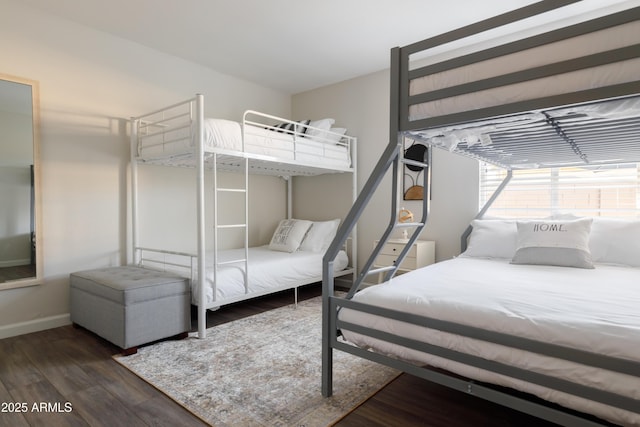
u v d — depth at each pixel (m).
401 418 1.70
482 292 1.71
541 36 1.36
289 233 4.20
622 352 1.12
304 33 3.25
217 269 3.03
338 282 4.58
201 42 3.45
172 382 2.04
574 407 1.20
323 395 1.89
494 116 1.48
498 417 1.71
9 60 2.78
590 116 1.55
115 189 3.36
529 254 2.58
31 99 2.88
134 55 3.46
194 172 3.98
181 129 2.90
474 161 3.54
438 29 3.17
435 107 1.65
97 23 3.12
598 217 2.89
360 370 2.19
